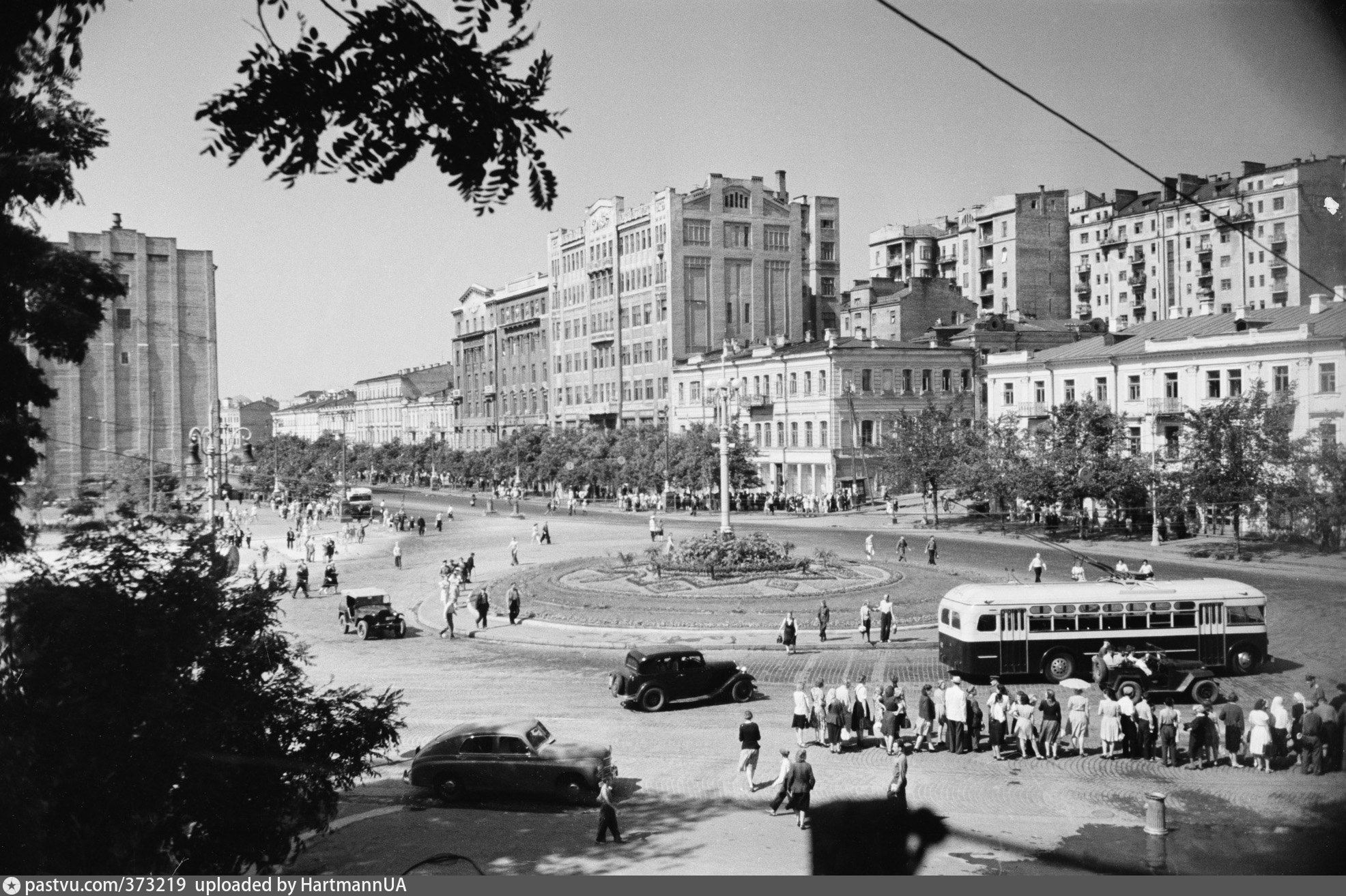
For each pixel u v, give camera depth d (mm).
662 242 111875
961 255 134125
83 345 12484
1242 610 28578
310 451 159250
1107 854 15602
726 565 45906
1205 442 50938
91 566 13172
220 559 13852
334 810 13797
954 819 17719
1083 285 121062
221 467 78062
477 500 124688
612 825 16734
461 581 49562
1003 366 72625
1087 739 23719
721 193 112625
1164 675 26234
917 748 23109
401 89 8297
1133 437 63250
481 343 160000
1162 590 28781
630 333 118938
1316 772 19828
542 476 112562
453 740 20047
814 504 82812
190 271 73750
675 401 110688
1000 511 72750
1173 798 18734
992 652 28656
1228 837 16250
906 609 38594
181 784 12492
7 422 12367
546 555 62156
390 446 167625
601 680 30359
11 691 11883
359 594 39750
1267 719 20438
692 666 27047
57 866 11086
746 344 111250
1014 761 21969
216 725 12656
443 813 18906
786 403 93500
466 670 32219
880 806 18641
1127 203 118250
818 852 15992
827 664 31625
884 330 107062
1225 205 100375
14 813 10609
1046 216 122500
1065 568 48219
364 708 14453
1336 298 52094
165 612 12953
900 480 70375
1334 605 36094
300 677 16047
